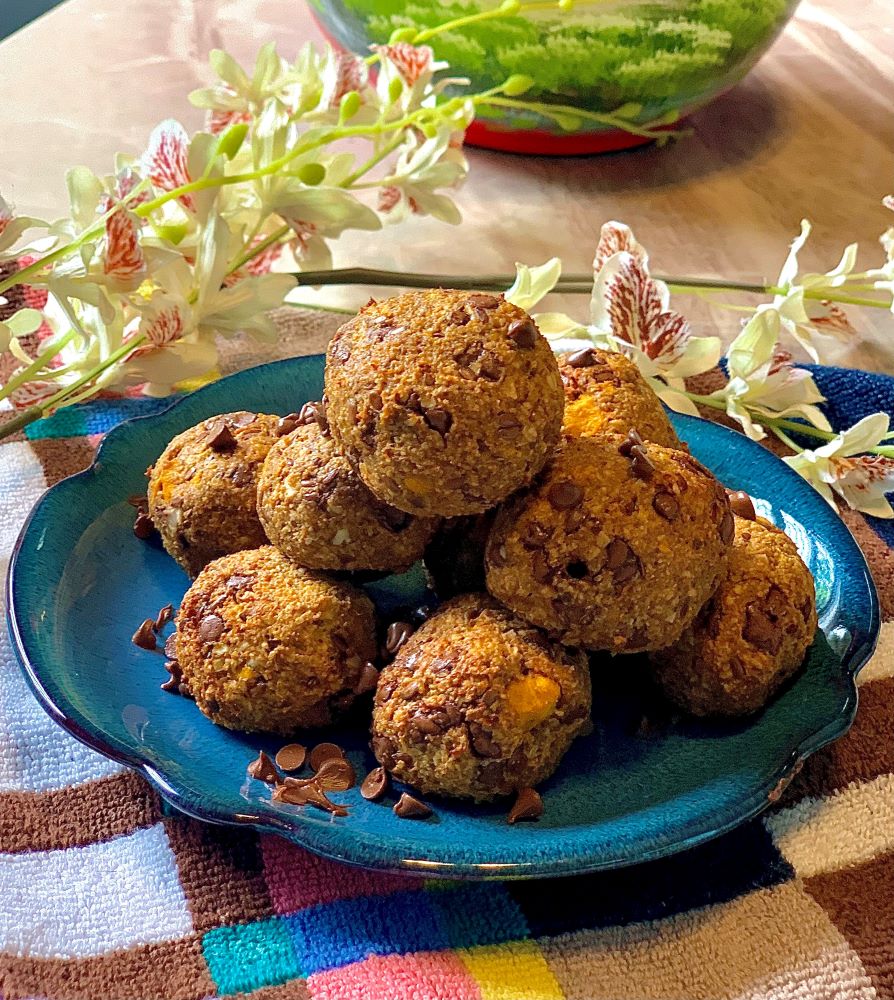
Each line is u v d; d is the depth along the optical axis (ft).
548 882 1.10
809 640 1.18
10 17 3.33
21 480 1.43
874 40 2.57
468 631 1.13
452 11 1.77
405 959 1.05
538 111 1.79
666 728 1.19
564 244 1.84
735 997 1.04
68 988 1.03
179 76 2.23
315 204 1.46
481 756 1.09
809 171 2.07
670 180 2.03
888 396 1.58
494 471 1.09
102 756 1.19
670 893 1.10
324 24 1.96
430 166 1.55
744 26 1.80
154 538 1.34
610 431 1.21
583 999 1.04
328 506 1.17
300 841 1.04
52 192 1.84
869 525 1.46
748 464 1.40
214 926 1.08
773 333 1.44
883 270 1.56
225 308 1.42
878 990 1.04
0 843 1.12
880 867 1.12
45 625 1.19
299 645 1.15
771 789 1.09
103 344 1.40
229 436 1.30
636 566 1.10
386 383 1.10
